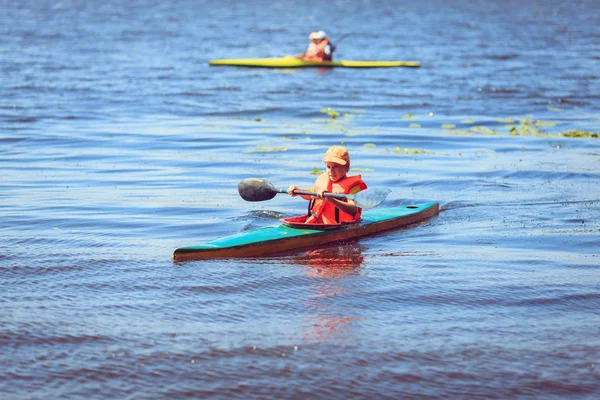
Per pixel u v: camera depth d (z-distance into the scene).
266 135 62.25
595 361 20.28
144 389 18.69
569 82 99.75
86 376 19.27
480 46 150.12
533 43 156.50
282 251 30.52
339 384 19.00
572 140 61.38
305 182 44.44
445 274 27.41
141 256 29.33
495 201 40.06
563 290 25.66
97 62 116.06
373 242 32.22
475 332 22.09
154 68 110.75
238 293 25.20
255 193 32.94
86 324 22.36
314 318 23.06
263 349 20.78
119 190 41.72
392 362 20.14
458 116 74.88
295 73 108.19
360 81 100.69
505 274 27.42
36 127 63.97
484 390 18.77
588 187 43.44
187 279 26.56
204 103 80.56
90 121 67.88
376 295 25.09
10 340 21.17
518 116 75.25
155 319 22.83
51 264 28.03
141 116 71.50
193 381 19.08
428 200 40.41
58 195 40.28
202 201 39.34
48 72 102.56
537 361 20.25
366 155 54.03
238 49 142.50
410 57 131.12
